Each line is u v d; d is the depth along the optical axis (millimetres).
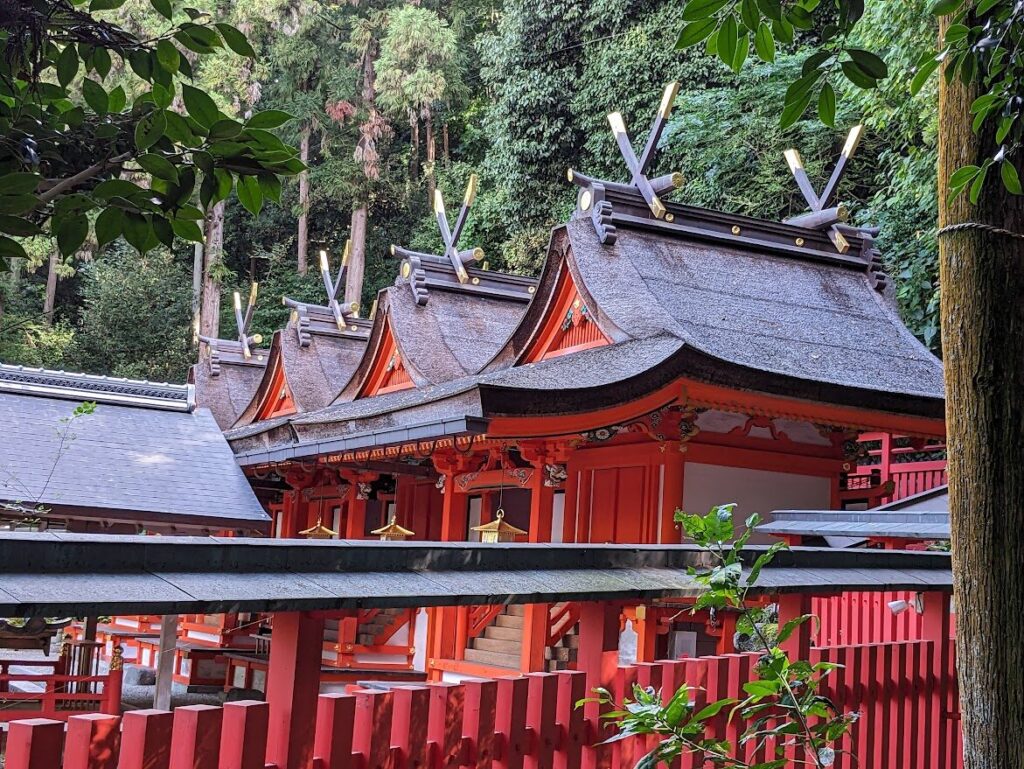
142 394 17609
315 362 23141
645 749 3549
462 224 19922
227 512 14273
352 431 14641
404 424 12930
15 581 2264
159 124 2395
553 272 14758
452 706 3059
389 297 18781
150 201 2387
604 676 3467
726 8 2939
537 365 13320
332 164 40469
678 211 15336
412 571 2990
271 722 2746
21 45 2473
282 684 2742
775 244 15953
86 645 11828
